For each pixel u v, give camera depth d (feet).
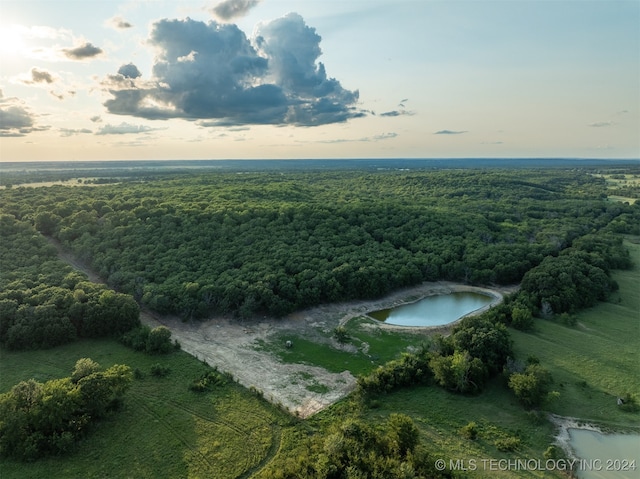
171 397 198.90
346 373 229.45
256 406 194.80
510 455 167.02
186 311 279.69
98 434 173.06
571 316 296.51
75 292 267.39
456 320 304.50
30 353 235.40
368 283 327.88
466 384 206.69
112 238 360.28
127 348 244.63
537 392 195.11
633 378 224.74
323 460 142.82
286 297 301.02
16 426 160.25
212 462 161.27
